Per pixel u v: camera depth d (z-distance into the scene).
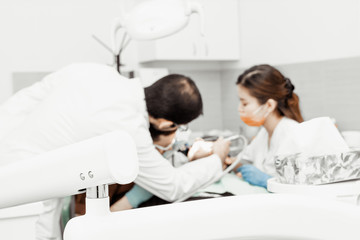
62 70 1.48
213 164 1.39
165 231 0.36
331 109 2.55
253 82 1.68
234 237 0.38
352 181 0.75
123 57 3.18
